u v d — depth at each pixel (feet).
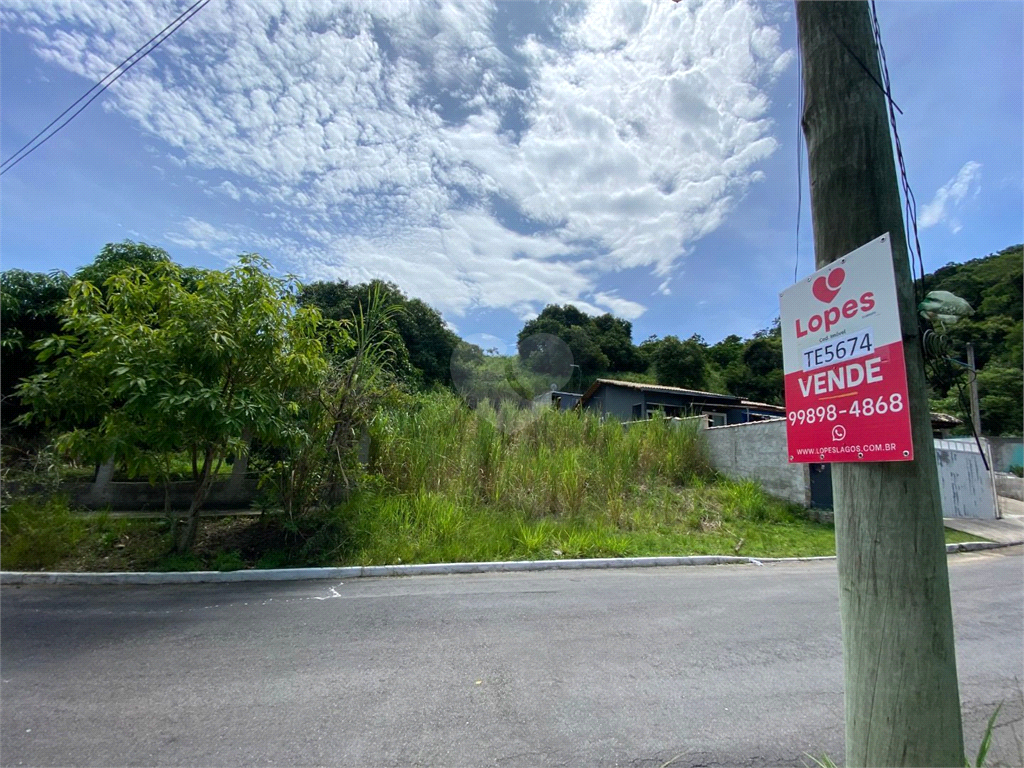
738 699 11.38
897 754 5.23
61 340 21.12
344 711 10.66
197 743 9.51
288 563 22.90
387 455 31.53
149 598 18.51
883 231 5.65
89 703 10.90
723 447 46.06
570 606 17.99
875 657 5.43
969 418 6.30
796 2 6.48
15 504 24.29
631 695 11.48
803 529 34.24
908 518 5.32
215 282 21.49
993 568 27.76
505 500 31.89
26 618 16.19
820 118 6.08
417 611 17.22
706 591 20.43
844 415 5.82
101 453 21.13
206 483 23.32
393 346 31.40
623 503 34.27
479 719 10.41
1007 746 9.86
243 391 21.26
